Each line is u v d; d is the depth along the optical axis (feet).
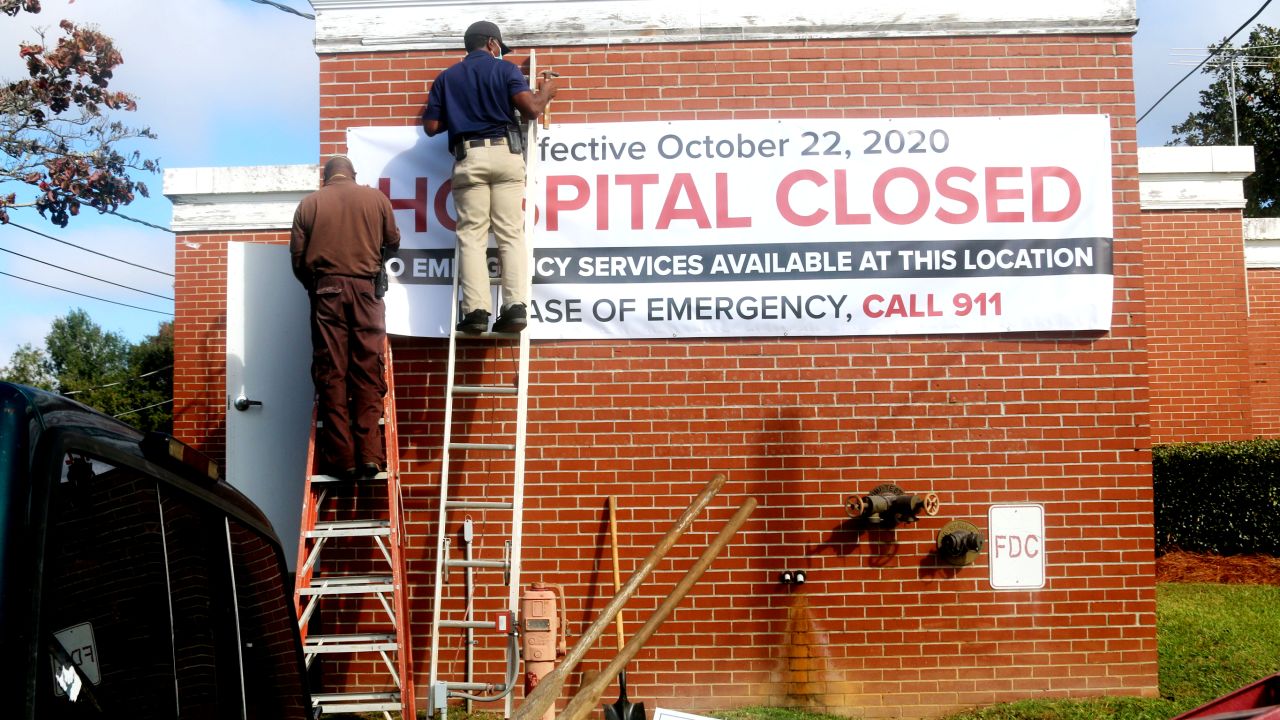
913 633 24.70
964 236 25.16
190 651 9.94
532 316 25.09
